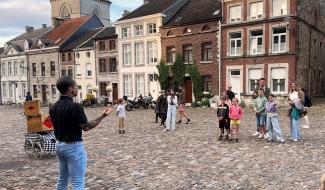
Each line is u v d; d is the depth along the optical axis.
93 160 11.06
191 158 10.98
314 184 7.91
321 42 38.31
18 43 61.69
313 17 35.31
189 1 42.50
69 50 51.19
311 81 34.97
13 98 61.97
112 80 45.97
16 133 18.72
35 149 11.59
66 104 5.29
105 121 23.94
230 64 34.53
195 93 36.84
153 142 14.29
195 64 37.00
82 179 5.45
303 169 9.27
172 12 41.00
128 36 43.75
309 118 22.12
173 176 8.88
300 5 31.69
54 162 10.87
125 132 17.81
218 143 13.62
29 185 8.34
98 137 16.27
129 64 43.81
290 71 30.97
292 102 13.77
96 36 47.59
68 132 5.31
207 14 37.12
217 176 8.78
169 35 39.28
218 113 14.26
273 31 32.00
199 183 8.21
